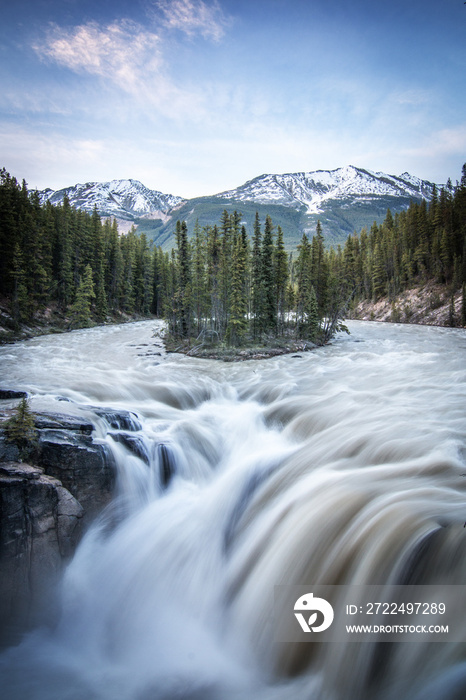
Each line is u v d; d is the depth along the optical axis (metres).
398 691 6.62
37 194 86.81
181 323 60.59
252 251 56.59
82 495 11.74
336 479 11.83
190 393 23.88
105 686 8.04
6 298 62.47
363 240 146.25
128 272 107.00
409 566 7.45
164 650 9.14
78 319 75.12
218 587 10.44
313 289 59.72
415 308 100.69
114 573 11.35
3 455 10.98
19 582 9.55
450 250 101.06
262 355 45.00
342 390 23.56
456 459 11.84
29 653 8.99
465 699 5.76
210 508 12.97
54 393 20.09
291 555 9.54
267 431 18.58
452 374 25.38
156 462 14.38
